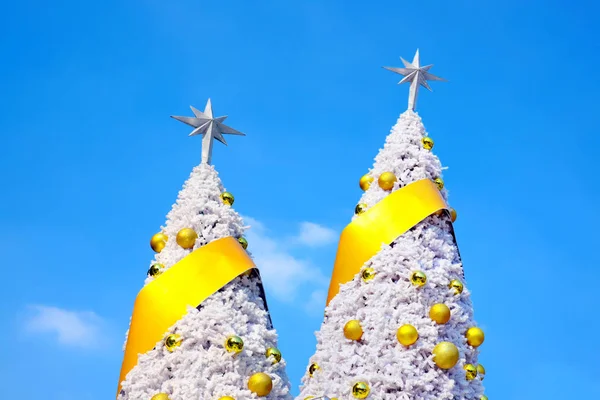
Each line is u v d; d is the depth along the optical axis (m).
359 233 13.71
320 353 12.97
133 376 12.23
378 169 14.40
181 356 12.04
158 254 13.26
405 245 13.39
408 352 12.52
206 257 12.80
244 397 11.85
